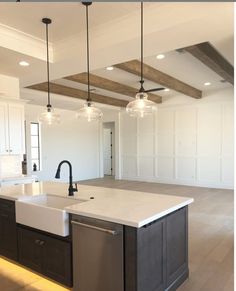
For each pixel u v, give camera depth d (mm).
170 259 2334
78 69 4160
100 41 3305
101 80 5723
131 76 5586
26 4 2695
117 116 9766
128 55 3555
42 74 4434
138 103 2949
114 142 10711
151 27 2861
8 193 3043
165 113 8594
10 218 2893
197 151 8000
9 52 3367
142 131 9164
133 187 7898
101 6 2768
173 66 5051
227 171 7512
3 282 2637
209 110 7738
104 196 2777
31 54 3521
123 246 1939
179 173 8391
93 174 10250
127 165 9633
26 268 2859
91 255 2123
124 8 2826
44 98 6902
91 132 10203
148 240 2006
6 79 4508
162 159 8734
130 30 3029
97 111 3557
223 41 3572
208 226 4277
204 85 6973
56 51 3771
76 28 3299
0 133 4473
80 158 9688
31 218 2566
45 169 8367
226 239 3713
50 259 2475
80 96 6945
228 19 2566
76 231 2215
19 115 4766
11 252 2906
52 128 8633
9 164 4891
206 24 2672
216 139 7660
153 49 3340
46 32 3373
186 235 2621
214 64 4312
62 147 8992
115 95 7801
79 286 2225
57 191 3131
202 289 2465
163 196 2760
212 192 7059
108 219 1982
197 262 3018
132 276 1902
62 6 2754
